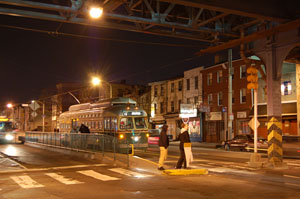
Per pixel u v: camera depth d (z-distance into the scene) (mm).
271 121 15602
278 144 15477
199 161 18531
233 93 40594
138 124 22719
